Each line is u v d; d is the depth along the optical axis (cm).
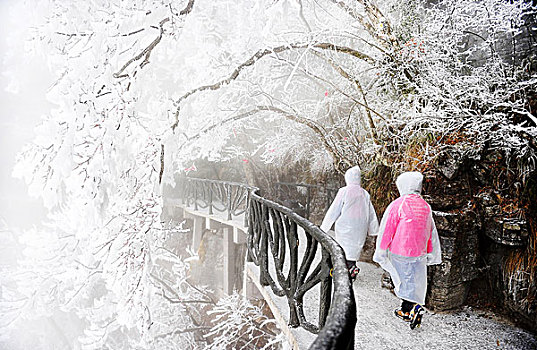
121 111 341
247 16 450
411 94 439
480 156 402
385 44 464
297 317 285
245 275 500
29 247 494
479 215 393
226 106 587
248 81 530
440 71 424
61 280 510
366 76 574
